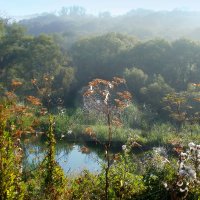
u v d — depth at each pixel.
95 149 23.80
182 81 45.16
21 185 6.27
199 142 10.71
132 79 42.81
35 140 11.88
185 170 5.59
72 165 17.28
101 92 7.28
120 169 7.91
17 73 48.59
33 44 55.09
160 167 7.64
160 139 24.00
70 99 47.34
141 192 7.51
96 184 7.75
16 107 7.98
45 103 29.53
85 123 28.78
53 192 7.12
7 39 59.06
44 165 7.59
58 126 24.25
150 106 36.84
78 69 55.53
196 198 6.33
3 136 5.78
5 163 5.66
